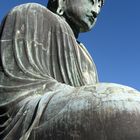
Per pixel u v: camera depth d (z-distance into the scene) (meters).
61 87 12.41
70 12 14.64
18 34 13.52
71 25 14.81
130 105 10.45
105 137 10.19
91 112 10.46
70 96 11.09
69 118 10.58
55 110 10.97
